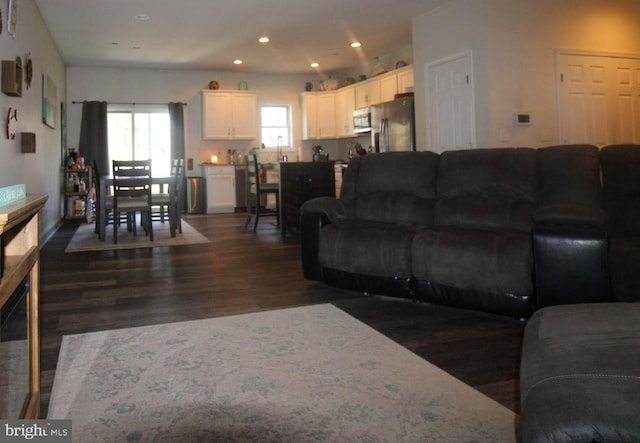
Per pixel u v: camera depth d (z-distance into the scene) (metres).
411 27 6.59
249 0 5.43
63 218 7.51
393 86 7.51
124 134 8.88
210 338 2.24
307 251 3.24
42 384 1.77
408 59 7.63
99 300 2.99
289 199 5.80
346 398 1.62
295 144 9.76
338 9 5.80
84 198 7.62
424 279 2.66
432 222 3.05
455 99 5.49
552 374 0.91
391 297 2.92
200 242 5.42
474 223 2.80
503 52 5.05
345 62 8.75
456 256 2.48
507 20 5.06
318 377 1.79
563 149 2.71
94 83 8.56
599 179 2.56
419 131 6.11
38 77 5.25
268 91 9.61
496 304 2.42
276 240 5.55
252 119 9.25
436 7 5.69
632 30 5.63
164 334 2.31
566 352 0.98
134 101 8.80
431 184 3.16
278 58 8.29
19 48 4.22
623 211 2.44
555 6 5.25
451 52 5.50
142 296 3.08
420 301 2.74
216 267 4.02
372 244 2.83
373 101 8.10
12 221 1.11
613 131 5.55
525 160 2.82
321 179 5.91
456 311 2.65
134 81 8.79
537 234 2.23
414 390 1.68
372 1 5.50
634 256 1.93
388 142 6.71
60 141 7.38
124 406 1.59
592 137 5.44
